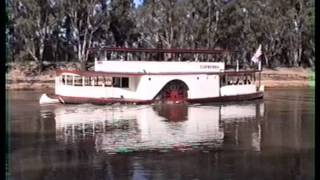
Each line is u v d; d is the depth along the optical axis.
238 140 29.36
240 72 58.31
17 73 87.62
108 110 47.56
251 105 53.56
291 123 37.56
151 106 51.62
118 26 100.44
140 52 54.12
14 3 90.31
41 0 91.81
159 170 21.14
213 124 37.16
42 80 87.12
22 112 45.00
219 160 23.25
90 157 23.98
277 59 107.38
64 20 96.25
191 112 46.19
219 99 56.38
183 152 25.39
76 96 52.62
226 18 99.75
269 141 28.77
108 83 52.72
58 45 98.81
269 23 100.69
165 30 99.31
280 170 20.98
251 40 100.44
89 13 94.50
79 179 19.62
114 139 29.72
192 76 54.56
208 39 97.94
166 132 32.72
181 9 98.25
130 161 23.08
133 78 52.59
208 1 97.62
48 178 19.75
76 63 96.31
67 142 28.64
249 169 21.36
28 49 91.81
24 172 20.62
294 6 100.44
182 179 19.55
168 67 53.81
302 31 99.25
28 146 27.02
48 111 46.09
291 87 90.00
